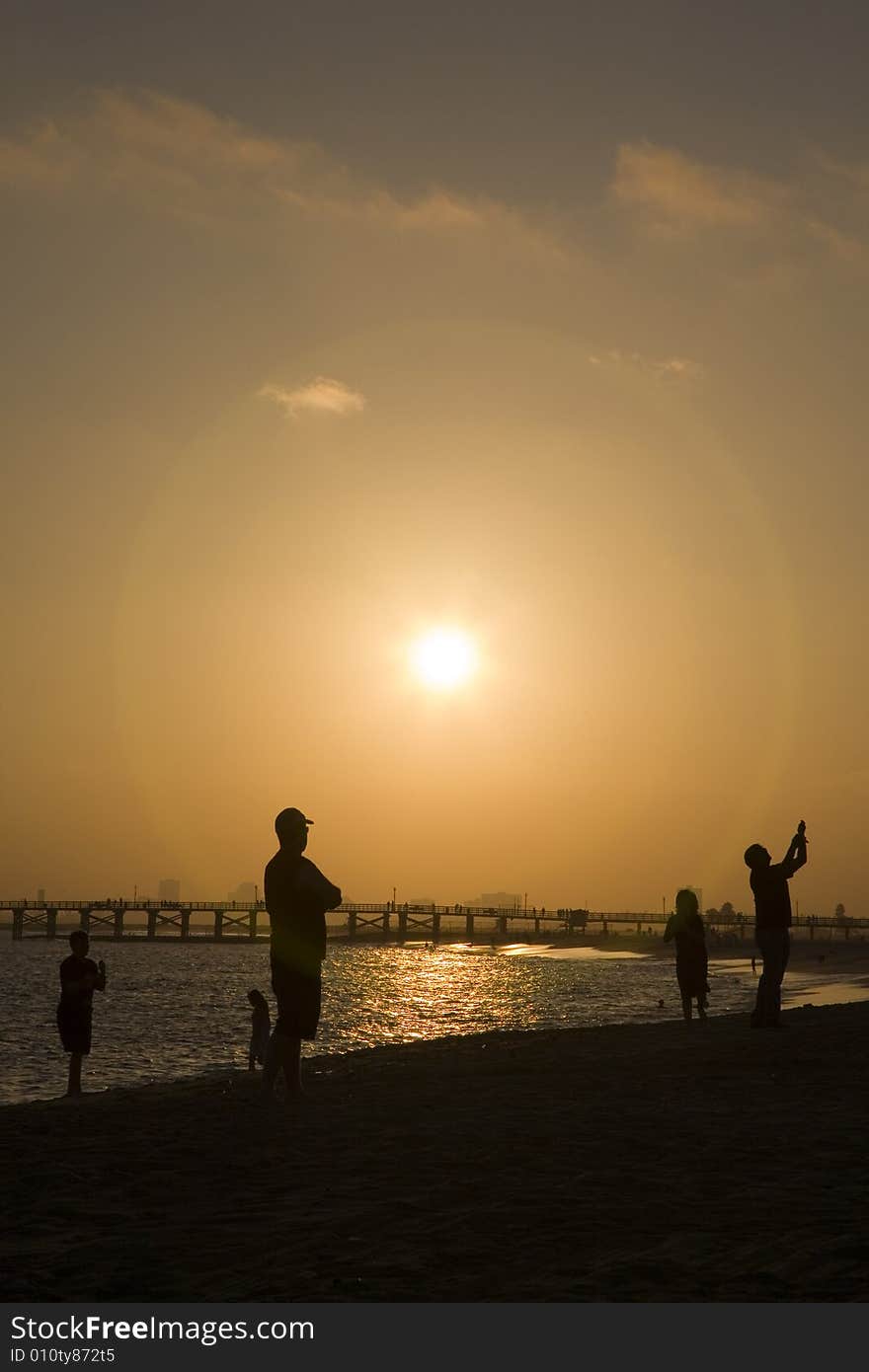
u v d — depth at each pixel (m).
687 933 22.50
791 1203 7.22
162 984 109.31
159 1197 7.72
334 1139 9.88
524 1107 11.65
